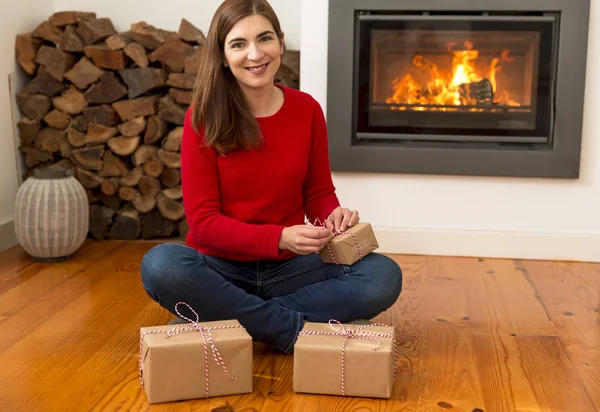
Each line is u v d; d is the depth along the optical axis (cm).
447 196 302
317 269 200
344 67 295
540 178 297
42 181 287
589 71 289
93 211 326
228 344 169
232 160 190
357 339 175
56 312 232
